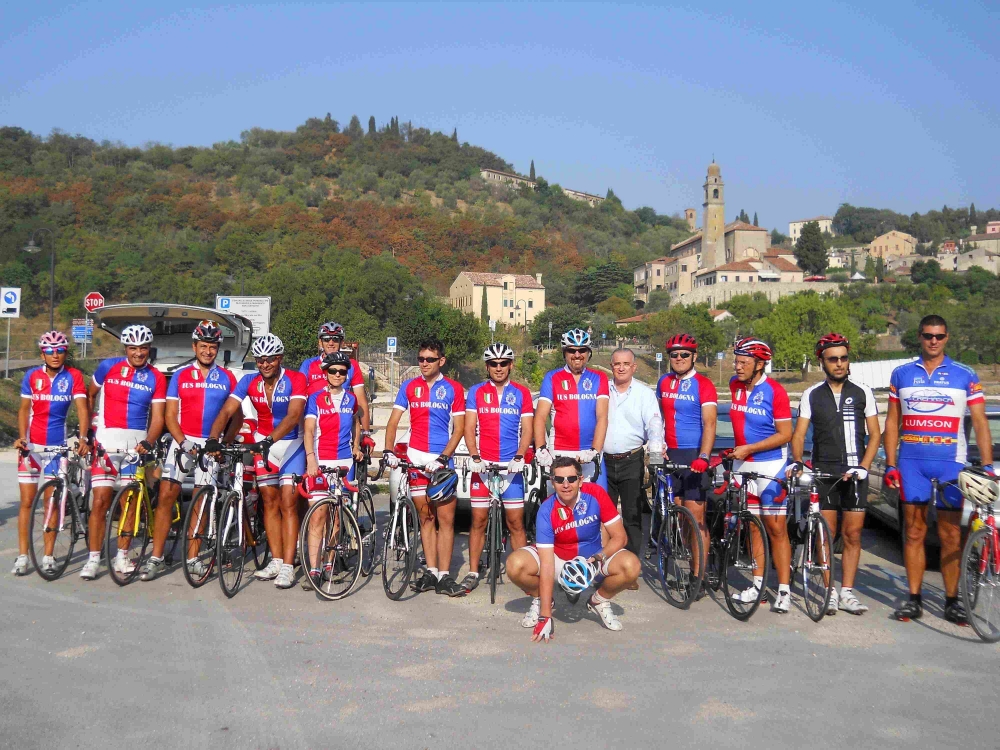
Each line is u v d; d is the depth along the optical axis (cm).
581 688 432
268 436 660
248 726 383
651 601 628
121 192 12012
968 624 559
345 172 17288
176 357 1166
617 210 19838
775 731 380
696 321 7688
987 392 4866
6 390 2123
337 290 6556
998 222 18562
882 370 1108
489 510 626
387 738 370
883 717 397
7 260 7750
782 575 593
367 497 716
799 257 12625
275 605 597
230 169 15675
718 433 932
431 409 656
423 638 521
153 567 665
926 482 575
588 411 644
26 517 664
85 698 415
